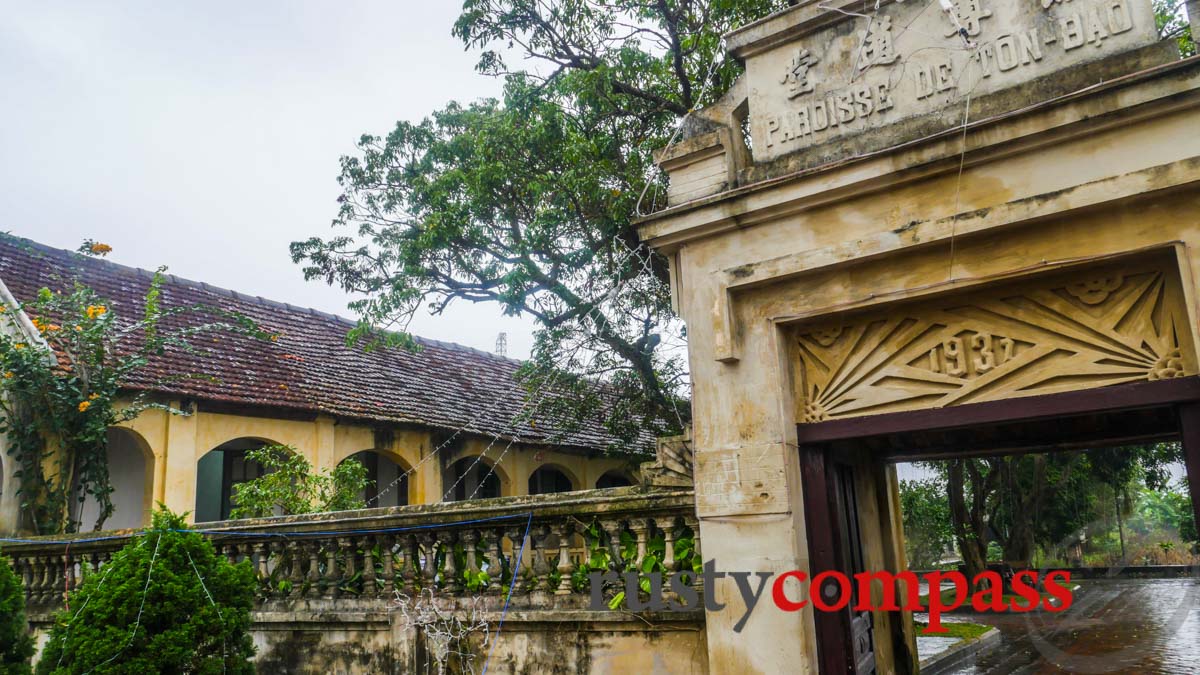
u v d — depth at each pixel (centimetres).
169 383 1137
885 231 443
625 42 1024
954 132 414
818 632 468
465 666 593
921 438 624
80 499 1024
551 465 1728
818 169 453
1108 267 405
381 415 1367
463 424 1505
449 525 613
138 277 1370
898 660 659
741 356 490
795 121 491
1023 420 425
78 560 831
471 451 1533
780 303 484
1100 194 385
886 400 460
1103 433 551
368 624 639
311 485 1123
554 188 998
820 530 473
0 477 1154
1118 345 402
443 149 1123
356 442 1351
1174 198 382
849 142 468
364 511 656
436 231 1054
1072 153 399
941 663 1070
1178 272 389
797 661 445
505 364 2031
